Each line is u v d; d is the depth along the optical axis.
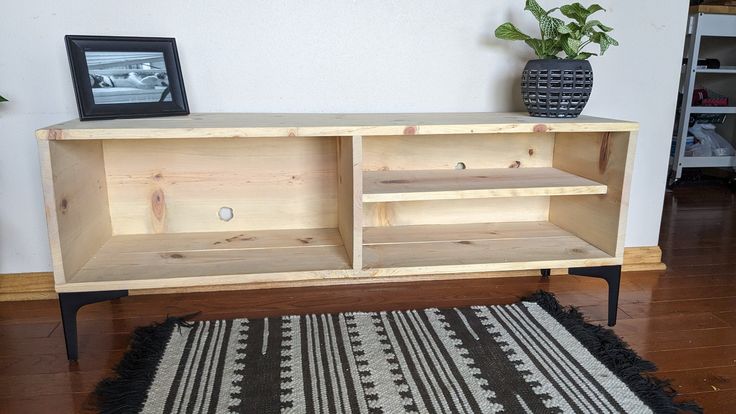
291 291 1.56
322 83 1.49
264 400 1.03
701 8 2.74
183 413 0.99
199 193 1.46
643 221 1.75
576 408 1.01
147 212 1.45
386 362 1.16
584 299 1.53
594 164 1.38
